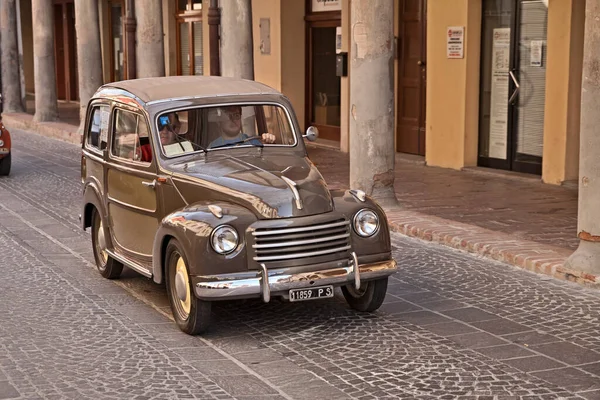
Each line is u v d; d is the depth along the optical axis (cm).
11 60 3097
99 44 2367
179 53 2873
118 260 953
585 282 927
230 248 764
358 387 665
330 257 790
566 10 1471
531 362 712
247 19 1595
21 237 1246
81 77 2353
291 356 741
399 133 1928
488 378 678
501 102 1658
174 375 697
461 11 1681
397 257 1076
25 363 726
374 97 1280
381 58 1273
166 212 864
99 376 696
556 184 1514
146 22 1991
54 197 1562
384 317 845
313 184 812
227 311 878
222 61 1625
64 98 3772
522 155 1622
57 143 2381
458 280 969
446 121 1736
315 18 2162
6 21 3078
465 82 1686
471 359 721
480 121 1702
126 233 943
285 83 2211
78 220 1363
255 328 822
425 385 666
